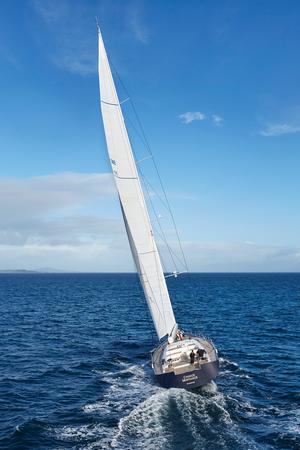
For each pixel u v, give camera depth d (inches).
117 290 4623.5
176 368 832.9
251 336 1509.6
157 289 1005.2
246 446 599.2
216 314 2170.3
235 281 7224.4
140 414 716.0
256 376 970.1
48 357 1198.9
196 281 7209.6
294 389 871.1
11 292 4003.4
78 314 2224.4
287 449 596.4
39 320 1975.9
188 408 727.1
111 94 971.3
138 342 1416.1
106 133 965.2
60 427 695.1
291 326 1756.9
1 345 1369.3
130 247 1023.0
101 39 969.5
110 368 1071.6
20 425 698.8
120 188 968.9
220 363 1090.7
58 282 7160.4
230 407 746.2
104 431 669.9
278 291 4210.1
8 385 934.4
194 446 598.5
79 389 901.2
